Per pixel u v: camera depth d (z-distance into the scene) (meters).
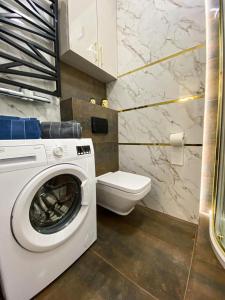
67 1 1.11
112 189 1.15
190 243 1.03
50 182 0.79
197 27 1.12
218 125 1.05
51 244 0.70
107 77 1.63
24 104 1.10
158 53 1.33
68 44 1.14
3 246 0.56
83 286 0.75
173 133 1.30
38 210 0.73
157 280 0.78
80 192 0.89
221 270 0.81
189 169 1.25
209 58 1.12
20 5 1.01
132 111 1.57
